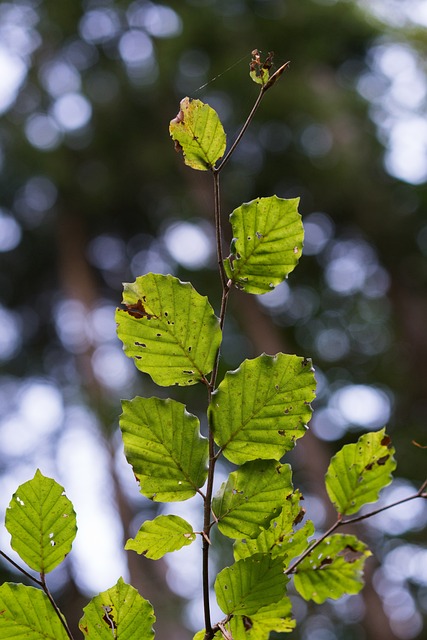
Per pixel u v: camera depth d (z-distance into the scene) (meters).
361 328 10.72
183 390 9.20
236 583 0.65
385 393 10.20
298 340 10.76
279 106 9.88
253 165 10.51
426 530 8.16
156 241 11.76
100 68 11.30
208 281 10.15
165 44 10.31
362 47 10.73
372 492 0.77
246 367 0.62
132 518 7.96
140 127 10.85
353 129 10.62
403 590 8.17
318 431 9.91
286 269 0.65
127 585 0.65
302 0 10.09
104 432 8.88
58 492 0.64
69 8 11.11
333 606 7.81
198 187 10.66
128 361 9.66
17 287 11.91
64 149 10.76
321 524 8.32
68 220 11.49
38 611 0.64
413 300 10.57
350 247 11.00
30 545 0.64
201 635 0.71
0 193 11.39
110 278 12.00
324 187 10.48
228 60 9.84
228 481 0.64
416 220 10.55
